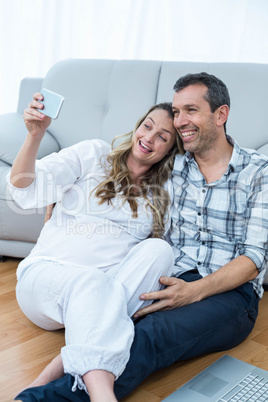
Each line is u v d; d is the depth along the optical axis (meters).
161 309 1.47
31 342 1.61
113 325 1.26
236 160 1.64
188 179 1.69
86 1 3.49
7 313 1.82
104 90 2.62
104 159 1.67
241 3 2.96
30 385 1.24
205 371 1.45
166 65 2.50
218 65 2.39
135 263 1.47
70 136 2.61
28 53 3.74
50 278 1.43
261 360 1.55
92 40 3.51
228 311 1.52
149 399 1.33
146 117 1.65
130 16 3.34
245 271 1.55
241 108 2.28
